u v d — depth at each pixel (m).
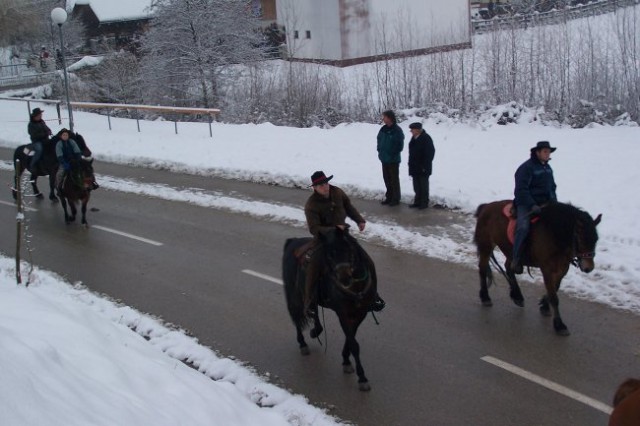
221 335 9.47
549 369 7.96
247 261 12.52
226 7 34.81
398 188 15.40
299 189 17.70
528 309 9.76
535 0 43.28
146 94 36.16
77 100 36.84
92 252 13.58
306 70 29.62
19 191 9.84
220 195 17.62
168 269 12.34
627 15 29.62
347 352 8.16
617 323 9.05
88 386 5.82
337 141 22.17
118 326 9.08
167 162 21.38
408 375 8.05
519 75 25.25
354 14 41.62
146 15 51.88
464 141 20.78
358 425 7.04
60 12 23.98
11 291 8.92
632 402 4.61
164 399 6.41
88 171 15.27
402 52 27.89
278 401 7.61
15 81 46.78
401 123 24.66
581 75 23.97
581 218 8.27
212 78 34.75
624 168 15.82
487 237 9.84
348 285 7.24
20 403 4.68
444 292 10.53
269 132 24.75
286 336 9.38
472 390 7.61
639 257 10.97
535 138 20.38
